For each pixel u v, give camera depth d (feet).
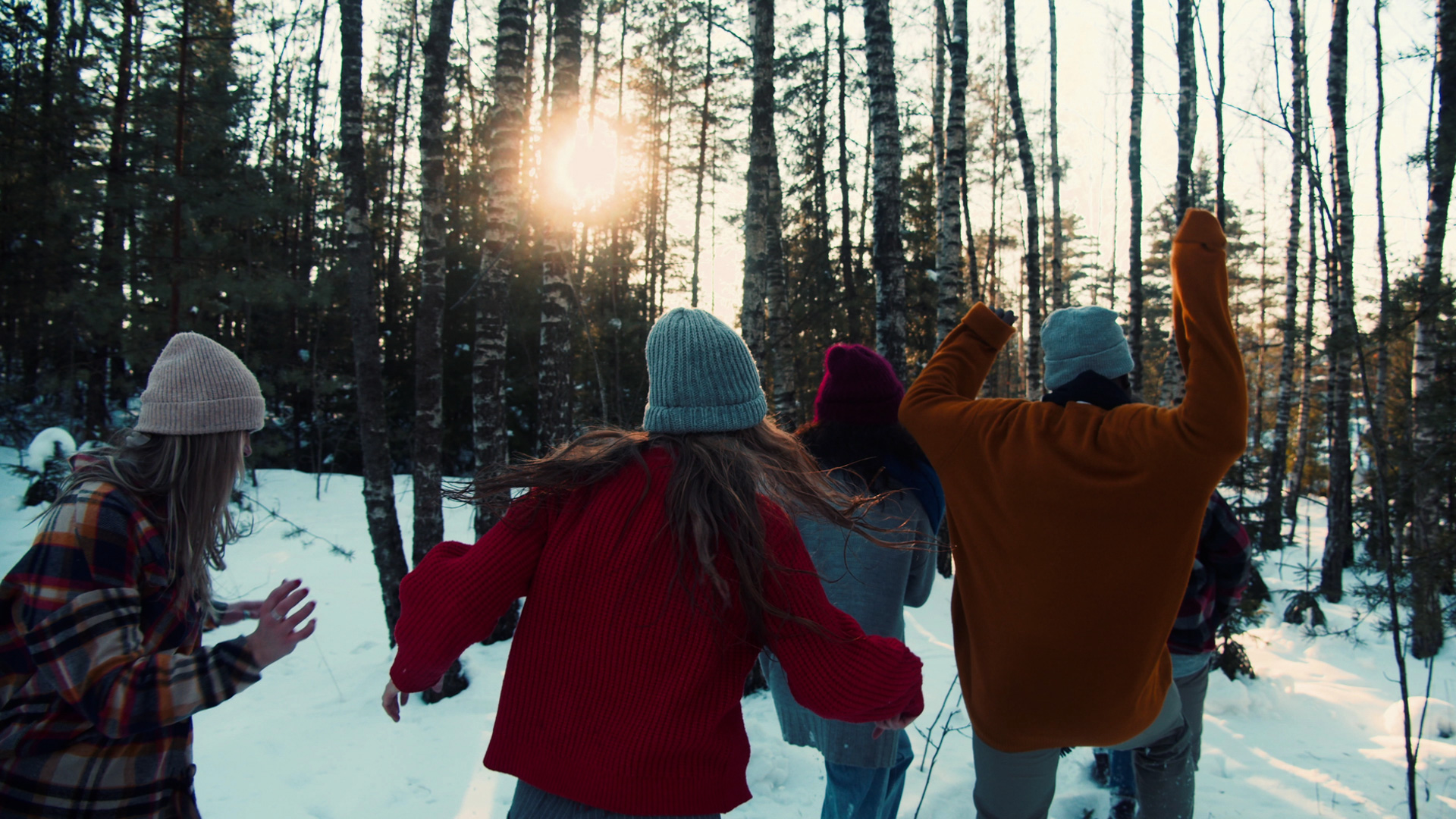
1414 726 12.67
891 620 7.43
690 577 4.27
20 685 4.91
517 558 4.57
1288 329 23.13
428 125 19.10
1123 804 9.29
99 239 40.60
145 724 4.57
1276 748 11.87
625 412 29.76
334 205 62.39
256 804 10.48
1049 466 5.78
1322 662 18.43
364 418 19.48
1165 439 5.30
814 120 60.75
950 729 12.25
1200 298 5.18
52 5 42.98
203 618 5.75
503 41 19.70
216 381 5.55
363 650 19.65
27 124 38.01
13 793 4.80
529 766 4.37
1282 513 36.32
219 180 38.75
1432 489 16.02
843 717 4.31
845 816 7.49
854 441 7.79
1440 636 13.19
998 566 6.14
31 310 39.99
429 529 19.02
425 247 18.92
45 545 4.78
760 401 4.99
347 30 19.69
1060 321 6.48
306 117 71.10
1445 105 17.28
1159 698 6.43
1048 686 5.91
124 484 5.13
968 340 7.22
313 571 28.96
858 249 63.67
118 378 42.73
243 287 36.40
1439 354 16.14
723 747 4.40
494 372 19.56
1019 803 6.76
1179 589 5.64
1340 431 26.76
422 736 13.09
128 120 39.47
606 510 4.50
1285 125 8.20
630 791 4.16
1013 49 33.45
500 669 17.12
